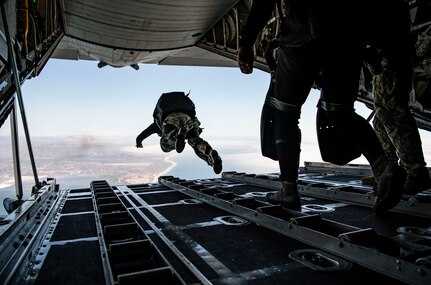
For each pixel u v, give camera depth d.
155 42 7.73
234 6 7.29
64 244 1.93
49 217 2.60
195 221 2.42
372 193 2.75
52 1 5.66
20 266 1.50
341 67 2.22
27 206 2.32
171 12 6.39
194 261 1.61
